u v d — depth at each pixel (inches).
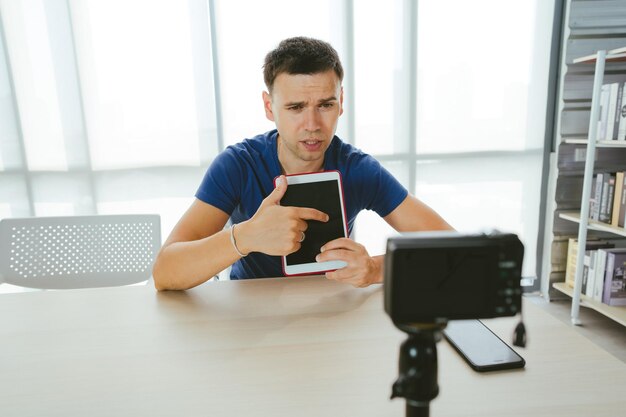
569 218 79.8
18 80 74.7
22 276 41.9
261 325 26.5
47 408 19.1
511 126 85.1
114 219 44.1
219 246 30.5
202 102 78.2
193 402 19.3
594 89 68.5
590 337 71.9
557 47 82.6
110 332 26.0
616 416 17.9
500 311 11.8
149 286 33.9
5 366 22.5
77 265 43.2
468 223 88.3
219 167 40.3
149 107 77.4
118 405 19.2
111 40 74.7
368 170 42.3
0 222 41.7
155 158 79.4
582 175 84.2
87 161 78.2
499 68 82.5
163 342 24.7
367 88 80.5
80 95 75.9
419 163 84.7
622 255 70.6
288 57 32.9
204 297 31.2
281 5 76.1
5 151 76.7
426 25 79.4
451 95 82.6
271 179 41.3
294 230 28.5
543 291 91.0
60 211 79.6
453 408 18.5
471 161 85.7
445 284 11.5
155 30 75.2
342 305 29.3
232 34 76.4
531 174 87.4
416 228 40.3
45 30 73.5
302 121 34.5
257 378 21.0
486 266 11.5
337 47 78.5
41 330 26.5
